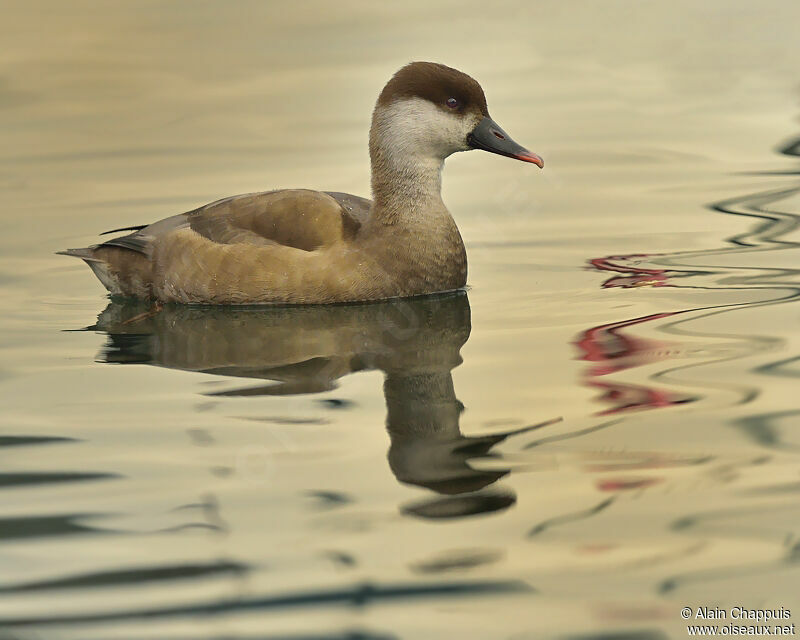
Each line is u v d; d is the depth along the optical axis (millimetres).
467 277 13078
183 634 6328
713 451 8172
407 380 9961
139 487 8031
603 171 16969
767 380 9359
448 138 12398
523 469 8078
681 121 19328
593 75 22266
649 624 6305
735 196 15531
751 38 24453
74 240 14617
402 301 12328
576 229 14562
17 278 13477
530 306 11906
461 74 12469
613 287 12336
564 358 10242
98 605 6621
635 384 9477
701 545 6973
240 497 7852
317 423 9086
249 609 6555
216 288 12289
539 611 6434
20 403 9695
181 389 9953
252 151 18266
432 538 7215
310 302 12172
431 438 8664
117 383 10148
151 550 7188
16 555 7152
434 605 6527
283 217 12305
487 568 6863
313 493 7879
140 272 12727
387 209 12320
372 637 6266
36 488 8047
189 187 16531
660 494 7605
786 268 12555
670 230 14281
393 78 12469
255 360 10680
